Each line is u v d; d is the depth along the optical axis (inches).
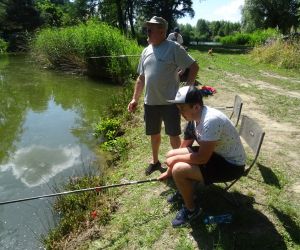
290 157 222.7
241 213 161.5
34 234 177.8
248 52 973.8
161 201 177.2
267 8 1720.0
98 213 178.1
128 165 231.6
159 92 185.8
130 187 197.3
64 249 161.3
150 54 185.0
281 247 140.9
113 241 157.9
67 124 349.4
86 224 173.5
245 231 149.9
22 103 446.6
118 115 345.1
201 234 150.2
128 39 663.1
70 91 507.5
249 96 395.5
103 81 573.9
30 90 521.3
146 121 197.6
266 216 159.5
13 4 1483.8
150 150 243.8
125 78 534.0
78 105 427.8
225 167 146.4
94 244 159.0
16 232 179.5
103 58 581.3
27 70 709.3
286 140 253.4
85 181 213.2
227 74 554.9
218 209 165.0
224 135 140.9
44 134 320.5
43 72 674.2
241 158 147.4
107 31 613.6
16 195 214.1
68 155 270.8
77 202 193.3
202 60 762.8
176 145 195.5
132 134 285.1
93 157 264.1
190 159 143.3
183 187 150.5
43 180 232.4
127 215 172.7
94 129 324.8
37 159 265.7
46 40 702.5
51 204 201.9
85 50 590.6
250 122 166.2
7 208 199.6
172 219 162.2
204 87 402.6
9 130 336.5
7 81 593.6
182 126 284.4
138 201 182.1
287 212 161.9
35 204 203.0
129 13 1595.7
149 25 179.3
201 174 145.9
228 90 426.6
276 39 791.7
